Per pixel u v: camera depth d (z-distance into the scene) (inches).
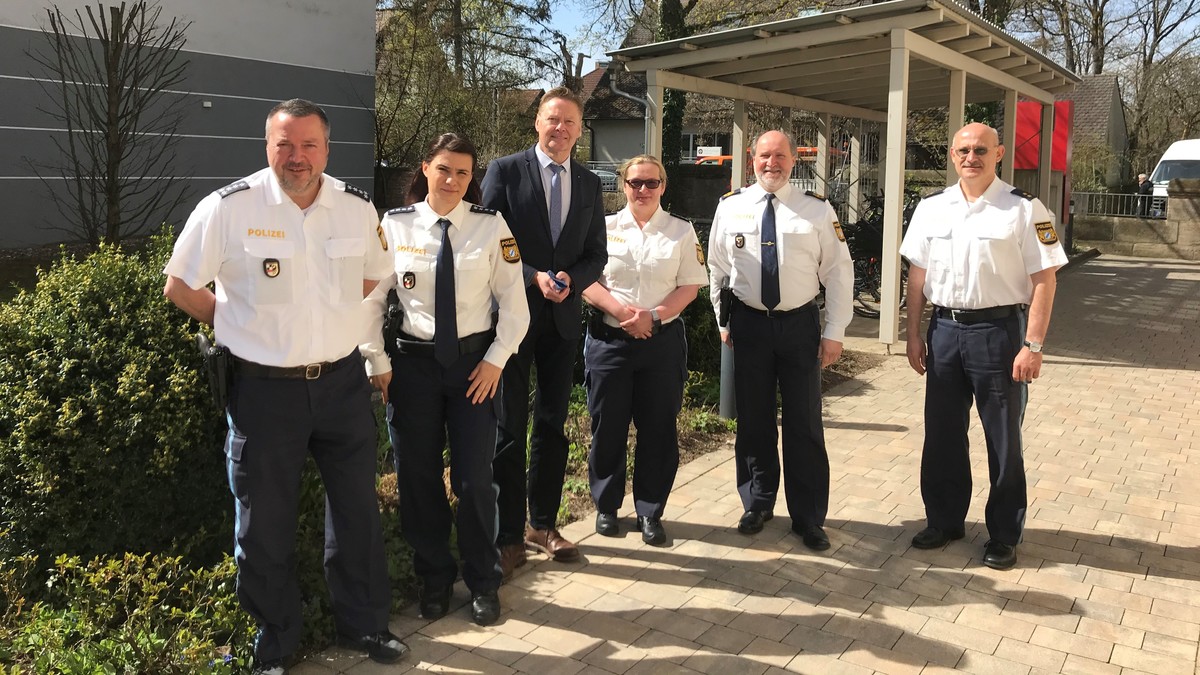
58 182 462.6
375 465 118.9
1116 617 132.3
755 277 154.2
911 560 151.9
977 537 161.9
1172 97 1119.6
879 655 121.5
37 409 118.0
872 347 335.3
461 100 735.7
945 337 150.9
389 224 126.5
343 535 117.1
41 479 116.6
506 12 1010.7
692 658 120.4
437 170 121.8
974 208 146.1
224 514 132.3
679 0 643.5
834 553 154.5
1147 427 232.8
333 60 613.6
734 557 152.8
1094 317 409.7
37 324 124.6
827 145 552.4
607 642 124.6
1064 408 251.8
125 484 121.9
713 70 385.7
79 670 101.5
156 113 501.7
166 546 128.3
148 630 108.7
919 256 154.3
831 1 614.9
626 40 861.8
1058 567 149.1
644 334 149.5
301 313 106.5
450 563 133.3
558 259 140.5
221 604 118.6
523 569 147.7
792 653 122.0
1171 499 180.2
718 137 1475.1
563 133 138.3
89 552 122.2
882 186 588.4
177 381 123.3
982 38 338.0
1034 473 196.1
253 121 564.4
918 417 242.1
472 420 126.8
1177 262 633.0
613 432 157.2
